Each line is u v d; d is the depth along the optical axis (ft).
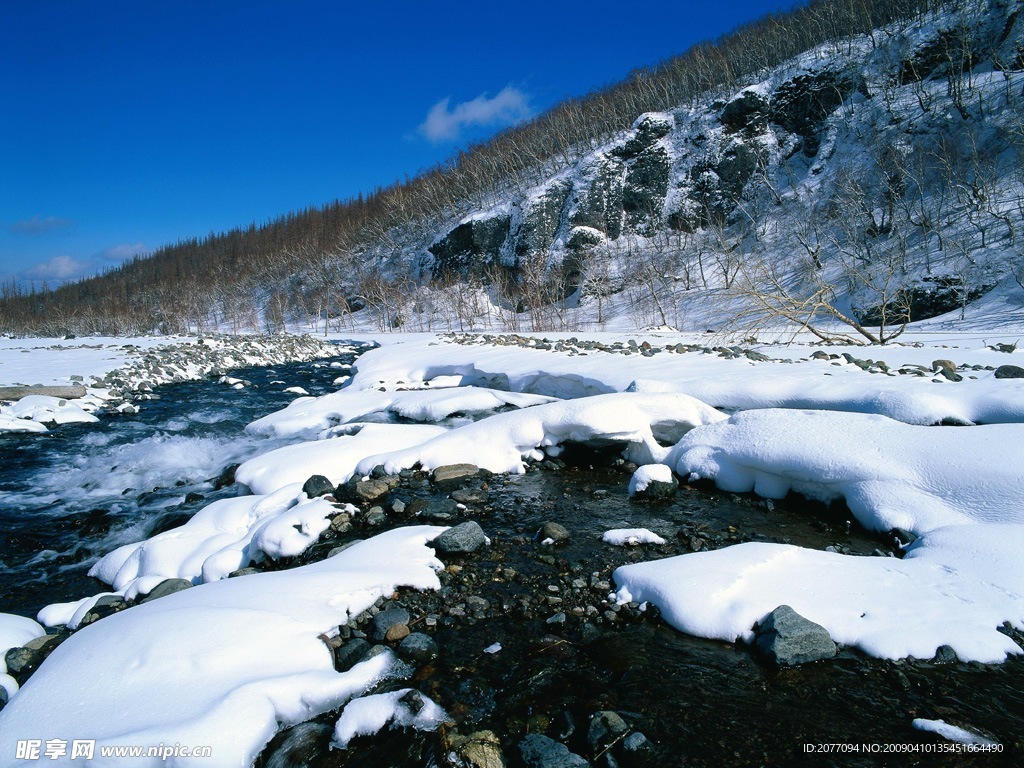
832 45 127.03
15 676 11.52
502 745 9.04
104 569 17.04
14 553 18.61
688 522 17.08
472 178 184.96
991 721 9.02
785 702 9.64
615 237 133.08
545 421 22.94
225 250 247.09
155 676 9.50
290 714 9.48
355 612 12.43
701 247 120.26
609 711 9.37
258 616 11.04
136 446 29.45
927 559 12.64
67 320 183.42
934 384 21.30
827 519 16.78
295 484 20.26
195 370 56.13
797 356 33.12
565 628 12.08
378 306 151.84
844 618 11.06
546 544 15.92
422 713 9.61
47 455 28.19
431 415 31.40
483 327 127.65
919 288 73.92
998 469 14.33
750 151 123.13
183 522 20.39
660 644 11.29
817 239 95.45
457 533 15.46
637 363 33.37
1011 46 100.22
